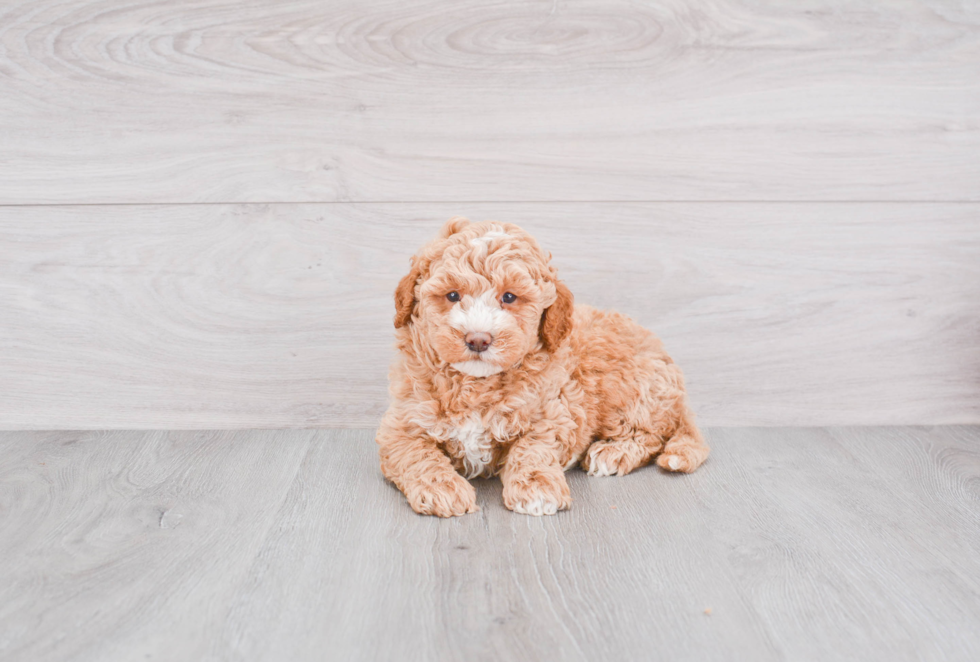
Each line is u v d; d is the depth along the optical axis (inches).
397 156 71.2
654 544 50.2
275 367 73.9
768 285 73.9
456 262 54.0
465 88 70.5
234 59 69.6
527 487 55.3
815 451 68.7
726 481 61.5
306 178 71.2
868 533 52.0
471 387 56.3
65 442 70.5
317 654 38.4
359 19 69.4
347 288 72.8
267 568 47.0
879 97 71.6
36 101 69.5
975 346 74.9
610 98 70.9
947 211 73.1
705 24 70.2
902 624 41.2
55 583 45.3
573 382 61.0
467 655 38.3
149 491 59.3
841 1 70.5
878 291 74.1
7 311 72.2
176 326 73.0
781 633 40.3
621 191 72.1
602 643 39.3
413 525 53.1
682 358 74.6
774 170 72.2
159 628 40.6
